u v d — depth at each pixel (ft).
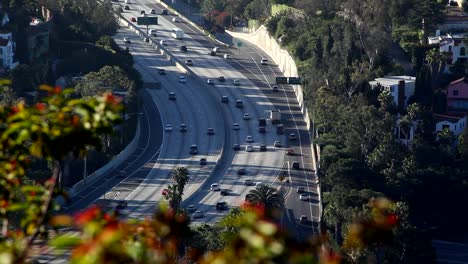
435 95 530.68
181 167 433.07
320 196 429.38
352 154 453.17
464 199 445.37
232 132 525.34
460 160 473.67
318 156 473.67
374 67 555.69
